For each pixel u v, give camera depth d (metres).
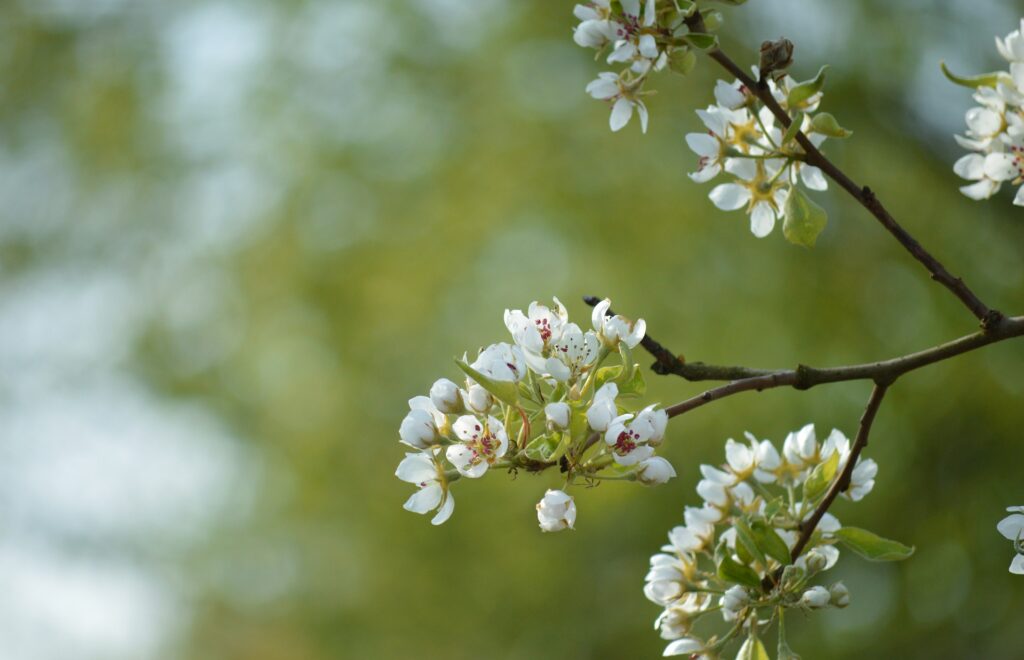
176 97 12.96
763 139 2.75
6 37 13.27
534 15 11.49
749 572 2.53
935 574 9.82
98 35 13.18
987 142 2.88
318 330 12.43
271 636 15.10
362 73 12.12
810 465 2.82
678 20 2.55
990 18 9.37
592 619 11.53
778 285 10.48
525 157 11.52
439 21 12.00
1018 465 9.66
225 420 13.08
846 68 9.77
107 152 13.15
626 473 2.26
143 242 13.27
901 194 10.12
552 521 2.23
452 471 2.40
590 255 11.35
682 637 2.67
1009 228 9.49
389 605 12.52
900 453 9.88
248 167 12.64
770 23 10.20
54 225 13.55
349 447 12.44
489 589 11.92
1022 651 9.20
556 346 2.31
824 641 9.84
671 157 10.88
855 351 10.15
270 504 13.28
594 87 2.65
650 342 2.47
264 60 12.47
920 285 10.01
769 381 2.51
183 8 12.85
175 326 13.10
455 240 11.87
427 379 12.12
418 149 11.99
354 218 12.11
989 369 9.66
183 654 15.60
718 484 2.82
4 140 13.30
